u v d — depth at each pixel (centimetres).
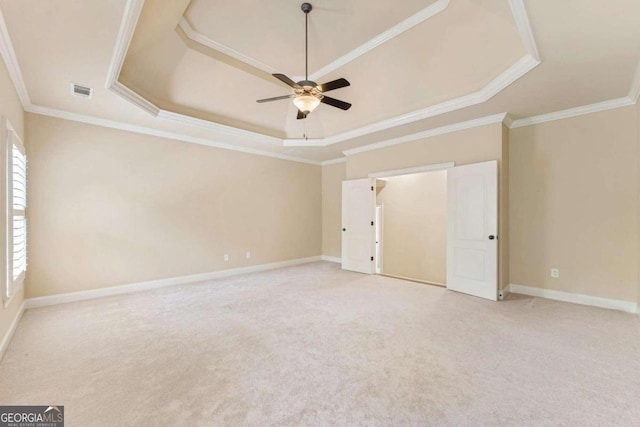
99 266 400
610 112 350
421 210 654
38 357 232
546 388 191
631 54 251
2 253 237
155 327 294
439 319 313
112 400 180
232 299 389
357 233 567
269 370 214
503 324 299
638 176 328
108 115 385
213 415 167
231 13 293
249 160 573
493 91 326
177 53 339
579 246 370
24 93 313
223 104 439
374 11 289
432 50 328
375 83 401
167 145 464
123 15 199
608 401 177
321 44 345
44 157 358
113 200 412
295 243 655
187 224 487
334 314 330
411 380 200
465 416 165
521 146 411
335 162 686
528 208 406
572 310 341
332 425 159
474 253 402
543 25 215
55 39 223
